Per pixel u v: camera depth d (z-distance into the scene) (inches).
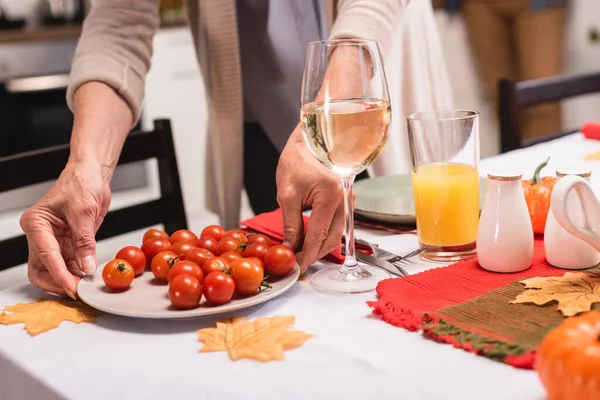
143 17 47.4
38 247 33.2
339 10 46.1
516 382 22.9
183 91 137.3
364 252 36.3
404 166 74.2
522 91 68.2
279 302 31.0
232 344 26.6
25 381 26.6
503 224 31.7
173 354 26.7
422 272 32.5
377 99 30.6
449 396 22.5
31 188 133.3
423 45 72.1
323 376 24.3
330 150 30.6
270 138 66.1
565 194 28.7
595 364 19.1
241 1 60.2
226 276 29.2
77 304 32.1
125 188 139.6
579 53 139.3
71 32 129.0
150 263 34.5
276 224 40.3
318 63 30.6
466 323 26.7
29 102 126.2
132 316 29.2
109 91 43.3
